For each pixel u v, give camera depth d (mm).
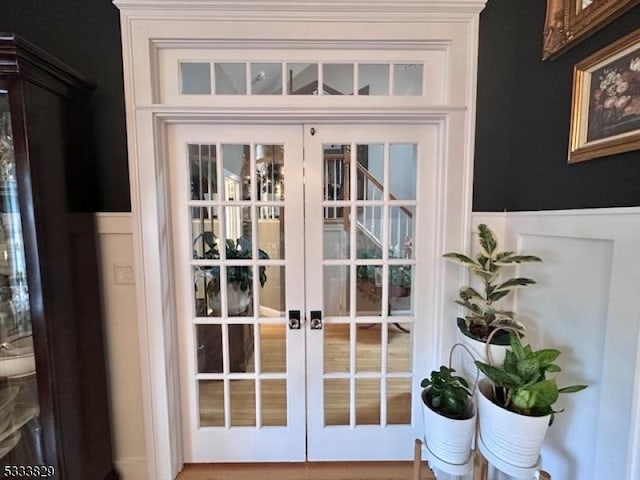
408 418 2014
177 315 1870
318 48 1688
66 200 1486
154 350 1771
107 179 1714
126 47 1625
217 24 1630
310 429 1977
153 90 1661
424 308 1898
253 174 1816
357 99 1713
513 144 1716
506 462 1225
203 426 1975
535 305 1553
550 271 1455
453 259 1534
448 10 1635
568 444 1346
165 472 1839
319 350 1926
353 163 1818
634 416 1047
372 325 1974
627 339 1067
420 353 1926
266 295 1916
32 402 1437
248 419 2012
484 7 1651
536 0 1543
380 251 1886
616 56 1124
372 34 1647
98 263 1740
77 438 1547
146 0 1592
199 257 1872
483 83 1707
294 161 1818
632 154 1073
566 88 1366
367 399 2020
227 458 1979
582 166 1285
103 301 1769
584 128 1273
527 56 1607
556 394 1183
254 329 1916
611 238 1121
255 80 1722
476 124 1724
